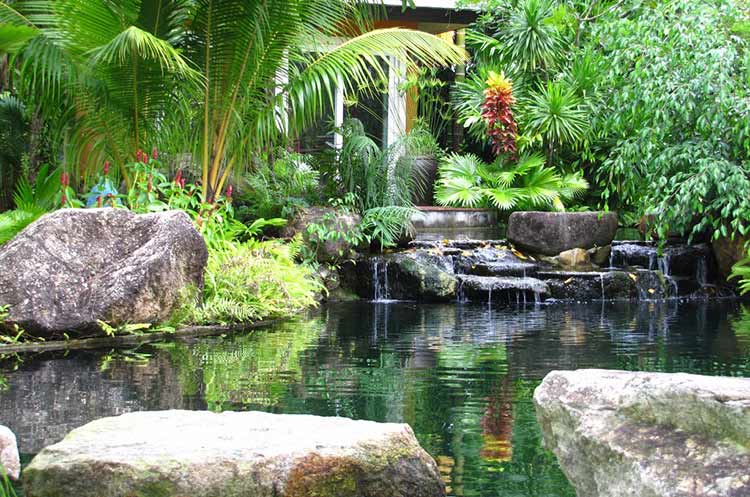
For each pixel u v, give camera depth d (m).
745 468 2.12
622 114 13.09
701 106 11.92
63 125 10.89
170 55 9.84
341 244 12.33
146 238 8.27
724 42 11.98
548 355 7.11
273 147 12.03
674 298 12.30
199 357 6.86
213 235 10.05
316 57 12.33
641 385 2.46
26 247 7.63
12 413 4.84
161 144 11.09
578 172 16.34
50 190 10.38
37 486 2.89
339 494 2.96
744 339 8.04
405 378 6.06
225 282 9.34
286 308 9.99
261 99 11.57
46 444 4.19
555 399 2.67
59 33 10.25
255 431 3.20
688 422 2.32
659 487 2.19
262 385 5.73
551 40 17.30
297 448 2.96
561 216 13.02
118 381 5.80
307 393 5.49
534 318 9.87
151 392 5.44
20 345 7.29
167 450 2.93
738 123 11.50
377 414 4.93
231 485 2.82
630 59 12.65
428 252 12.80
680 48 11.98
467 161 16.70
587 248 13.16
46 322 7.48
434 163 17.20
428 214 15.85
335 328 8.88
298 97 11.30
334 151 13.66
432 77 18.42
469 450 4.20
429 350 7.36
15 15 10.04
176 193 10.40
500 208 16.39
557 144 17.16
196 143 11.24
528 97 17.64
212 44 10.77
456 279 12.02
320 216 12.35
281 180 13.51
